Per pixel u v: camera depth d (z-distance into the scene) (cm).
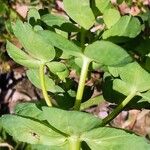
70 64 24
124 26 21
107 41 19
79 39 23
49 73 26
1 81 77
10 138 58
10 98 76
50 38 20
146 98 23
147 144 21
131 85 23
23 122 22
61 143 23
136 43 22
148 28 27
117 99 24
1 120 23
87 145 24
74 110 22
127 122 70
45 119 22
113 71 23
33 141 23
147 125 70
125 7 70
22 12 81
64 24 23
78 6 22
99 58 20
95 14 22
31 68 24
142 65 23
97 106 65
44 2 79
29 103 23
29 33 22
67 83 27
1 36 74
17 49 24
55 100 27
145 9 70
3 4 76
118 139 21
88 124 21
